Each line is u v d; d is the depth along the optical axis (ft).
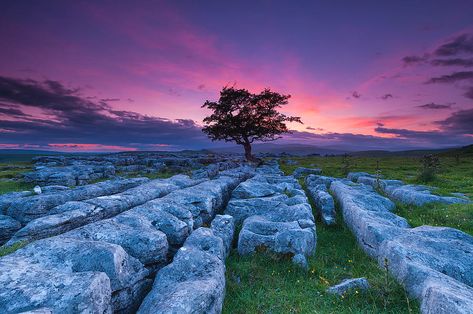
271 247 33.53
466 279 24.94
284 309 23.67
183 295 19.11
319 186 68.59
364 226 36.88
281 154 297.94
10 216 42.06
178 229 32.17
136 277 23.12
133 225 30.14
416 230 34.96
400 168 128.47
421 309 20.98
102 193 55.26
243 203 49.26
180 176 69.15
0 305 15.96
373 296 24.43
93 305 16.80
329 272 30.60
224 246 33.88
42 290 16.80
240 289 26.99
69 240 23.43
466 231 40.88
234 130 195.93
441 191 64.80
